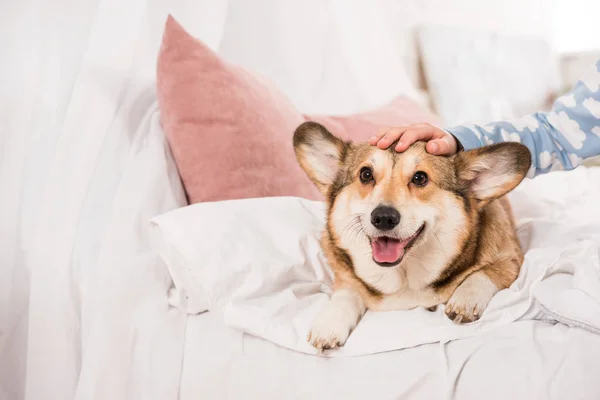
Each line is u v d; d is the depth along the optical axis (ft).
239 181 5.50
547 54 12.96
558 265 3.96
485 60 12.07
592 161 11.24
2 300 4.65
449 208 4.21
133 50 5.31
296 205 5.13
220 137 5.54
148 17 5.98
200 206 4.72
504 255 4.42
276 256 4.54
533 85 12.59
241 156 5.55
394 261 3.97
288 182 5.77
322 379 3.59
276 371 3.72
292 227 4.79
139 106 5.82
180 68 5.59
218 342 4.02
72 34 5.27
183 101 5.56
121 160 5.27
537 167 4.77
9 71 5.14
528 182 6.98
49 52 5.22
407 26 11.61
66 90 5.09
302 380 3.63
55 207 4.54
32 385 4.24
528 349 3.32
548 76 12.86
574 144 4.66
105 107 4.91
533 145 4.71
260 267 4.33
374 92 9.05
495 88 12.14
